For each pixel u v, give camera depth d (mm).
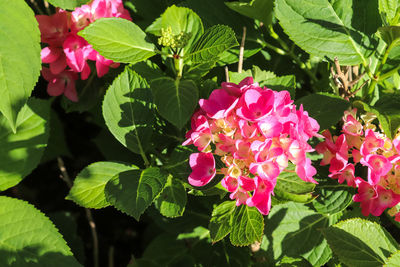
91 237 1257
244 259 1059
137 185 909
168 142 1016
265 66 1107
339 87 979
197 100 936
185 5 1059
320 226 1014
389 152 916
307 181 896
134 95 938
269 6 1007
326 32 981
